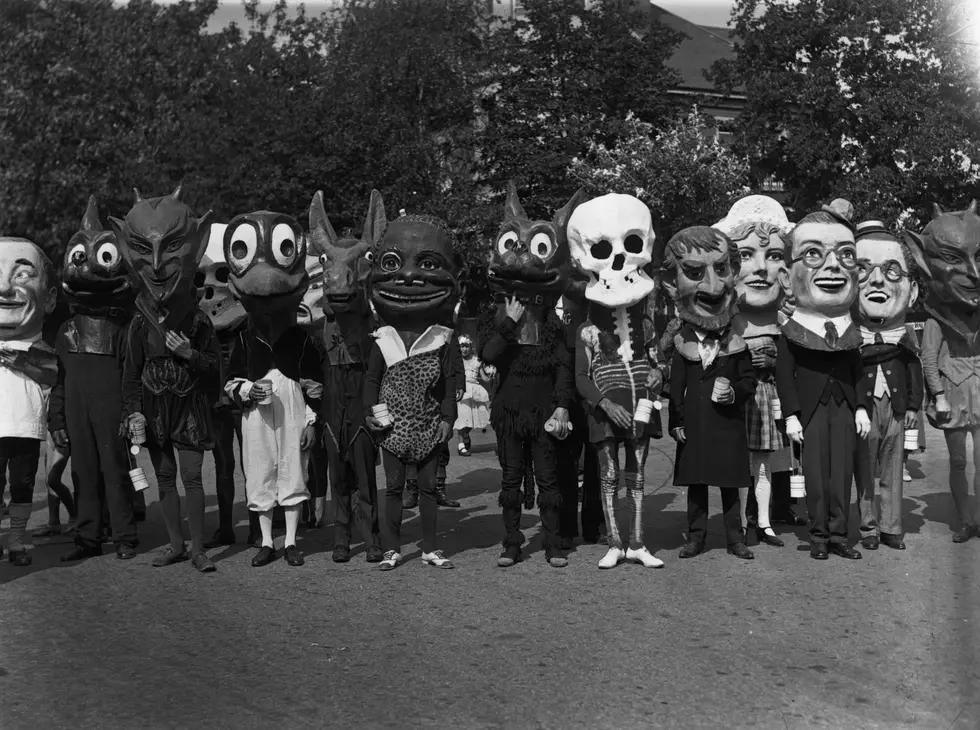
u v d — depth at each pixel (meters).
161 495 8.24
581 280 8.88
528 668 5.76
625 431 8.05
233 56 23.48
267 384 8.00
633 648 6.08
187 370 8.17
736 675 5.62
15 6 20.33
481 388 14.65
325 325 9.71
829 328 8.20
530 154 32.41
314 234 9.02
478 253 27.03
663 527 9.65
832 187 31.23
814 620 6.57
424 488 8.15
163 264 8.10
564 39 34.25
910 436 8.80
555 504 8.20
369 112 26.45
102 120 20.36
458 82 29.53
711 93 40.16
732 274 8.22
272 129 24.53
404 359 8.12
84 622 6.70
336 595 7.30
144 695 5.41
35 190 20.03
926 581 7.32
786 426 8.28
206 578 7.83
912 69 30.23
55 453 9.32
